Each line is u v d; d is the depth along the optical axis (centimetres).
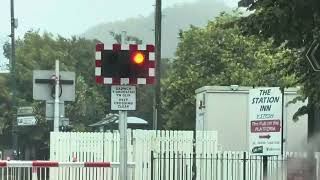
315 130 2419
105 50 2862
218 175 4156
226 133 5872
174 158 4131
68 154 4078
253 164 4103
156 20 6262
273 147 3362
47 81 3938
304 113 2483
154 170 4100
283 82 3109
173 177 4125
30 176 3753
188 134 4191
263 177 3531
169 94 8600
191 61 8469
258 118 3438
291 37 1878
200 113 6134
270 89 3394
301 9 1789
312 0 1770
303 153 2169
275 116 3366
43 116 10719
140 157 4106
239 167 4150
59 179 3944
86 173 3988
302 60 2377
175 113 8481
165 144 4156
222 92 5909
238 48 8156
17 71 12875
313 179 2141
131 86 2877
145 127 9156
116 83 2867
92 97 12812
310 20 1814
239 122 5897
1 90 12550
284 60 2855
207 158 4156
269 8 1927
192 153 4175
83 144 4106
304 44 1969
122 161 2853
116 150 4134
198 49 8381
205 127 5884
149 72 2886
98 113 12838
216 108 5900
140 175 4078
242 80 7894
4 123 12419
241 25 2047
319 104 2347
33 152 11544
